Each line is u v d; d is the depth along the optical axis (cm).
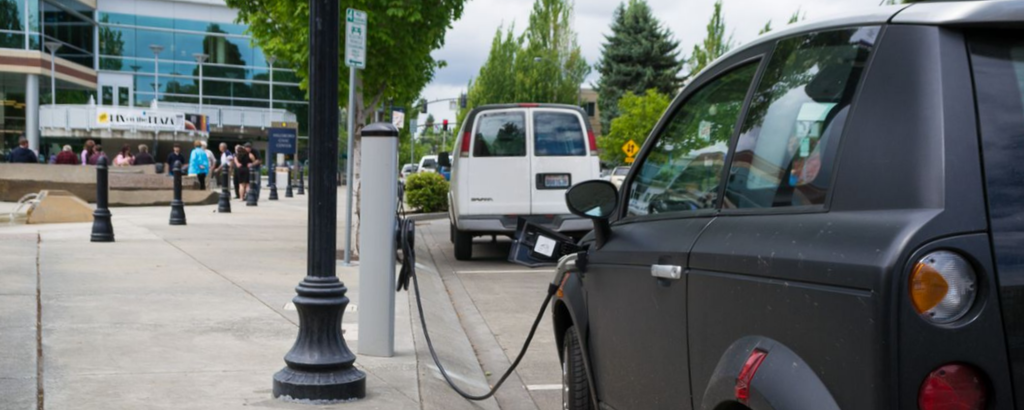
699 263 292
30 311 699
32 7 4459
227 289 871
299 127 5209
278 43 1288
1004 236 205
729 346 270
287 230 1609
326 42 504
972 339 201
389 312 631
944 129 213
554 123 1338
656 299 327
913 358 202
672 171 361
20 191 2242
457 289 1090
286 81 5172
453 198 1401
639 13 7562
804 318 232
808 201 251
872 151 230
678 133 367
